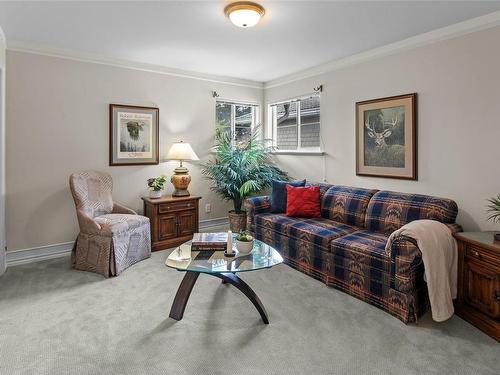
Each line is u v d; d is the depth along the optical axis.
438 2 2.49
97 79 3.93
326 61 4.13
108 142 4.05
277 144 5.32
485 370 1.85
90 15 2.77
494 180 2.76
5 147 3.41
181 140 4.67
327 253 3.01
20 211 3.53
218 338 2.16
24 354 1.98
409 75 3.33
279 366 1.88
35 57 3.53
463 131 2.94
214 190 5.07
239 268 2.24
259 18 2.66
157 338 2.16
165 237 4.09
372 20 2.84
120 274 3.25
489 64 2.74
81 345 2.07
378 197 3.34
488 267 2.20
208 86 4.85
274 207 4.08
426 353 2.00
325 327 2.30
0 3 2.54
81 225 3.34
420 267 2.38
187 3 2.54
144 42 3.43
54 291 2.86
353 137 3.97
